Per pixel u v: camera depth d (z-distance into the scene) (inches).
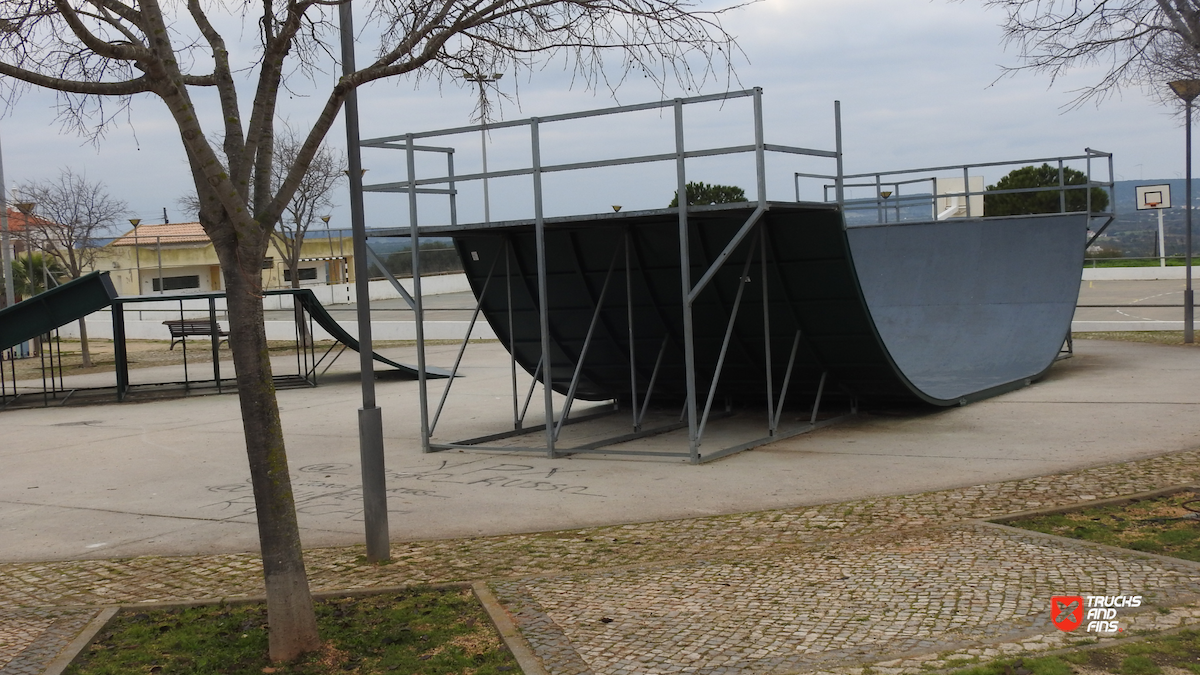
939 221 709.3
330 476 414.6
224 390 789.9
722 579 239.6
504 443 479.8
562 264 491.2
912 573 233.8
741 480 365.4
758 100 364.5
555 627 210.5
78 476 446.9
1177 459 348.8
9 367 1085.1
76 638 222.1
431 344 1149.7
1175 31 310.7
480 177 426.9
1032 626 192.4
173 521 347.9
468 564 271.3
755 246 439.8
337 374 868.6
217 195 189.2
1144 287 1398.9
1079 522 275.1
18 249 1460.4
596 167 402.9
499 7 235.8
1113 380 564.1
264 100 208.7
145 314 1531.7
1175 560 230.4
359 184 274.1
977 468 359.3
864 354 463.2
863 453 402.9
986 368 593.6
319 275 1972.2
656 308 489.4
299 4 213.5
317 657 204.4
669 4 236.5
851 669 177.5
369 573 267.6
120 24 223.6
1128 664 171.0
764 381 512.7
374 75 213.3
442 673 191.9
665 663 187.2
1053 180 1722.4
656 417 541.3
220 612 238.7
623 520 315.3
